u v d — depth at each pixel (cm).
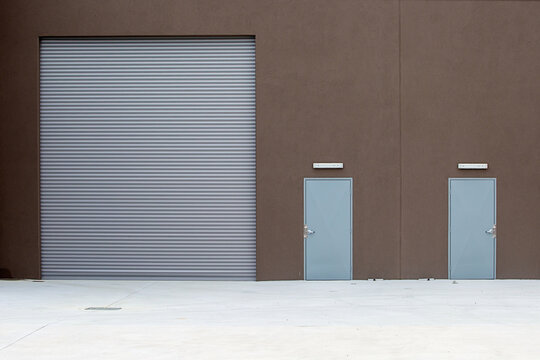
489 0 1496
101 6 1511
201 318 989
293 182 1495
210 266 1514
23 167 1517
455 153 1495
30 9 1519
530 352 757
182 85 1521
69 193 1523
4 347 786
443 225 1495
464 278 1497
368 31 1492
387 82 1492
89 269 1520
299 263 1495
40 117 1527
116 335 852
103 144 1520
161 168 1519
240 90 1520
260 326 914
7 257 1522
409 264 1495
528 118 1495
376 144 1492
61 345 796
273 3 1496
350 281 1476
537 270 1495
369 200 1491
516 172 1495
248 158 1516
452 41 1494
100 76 1527
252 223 1515
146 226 1519
